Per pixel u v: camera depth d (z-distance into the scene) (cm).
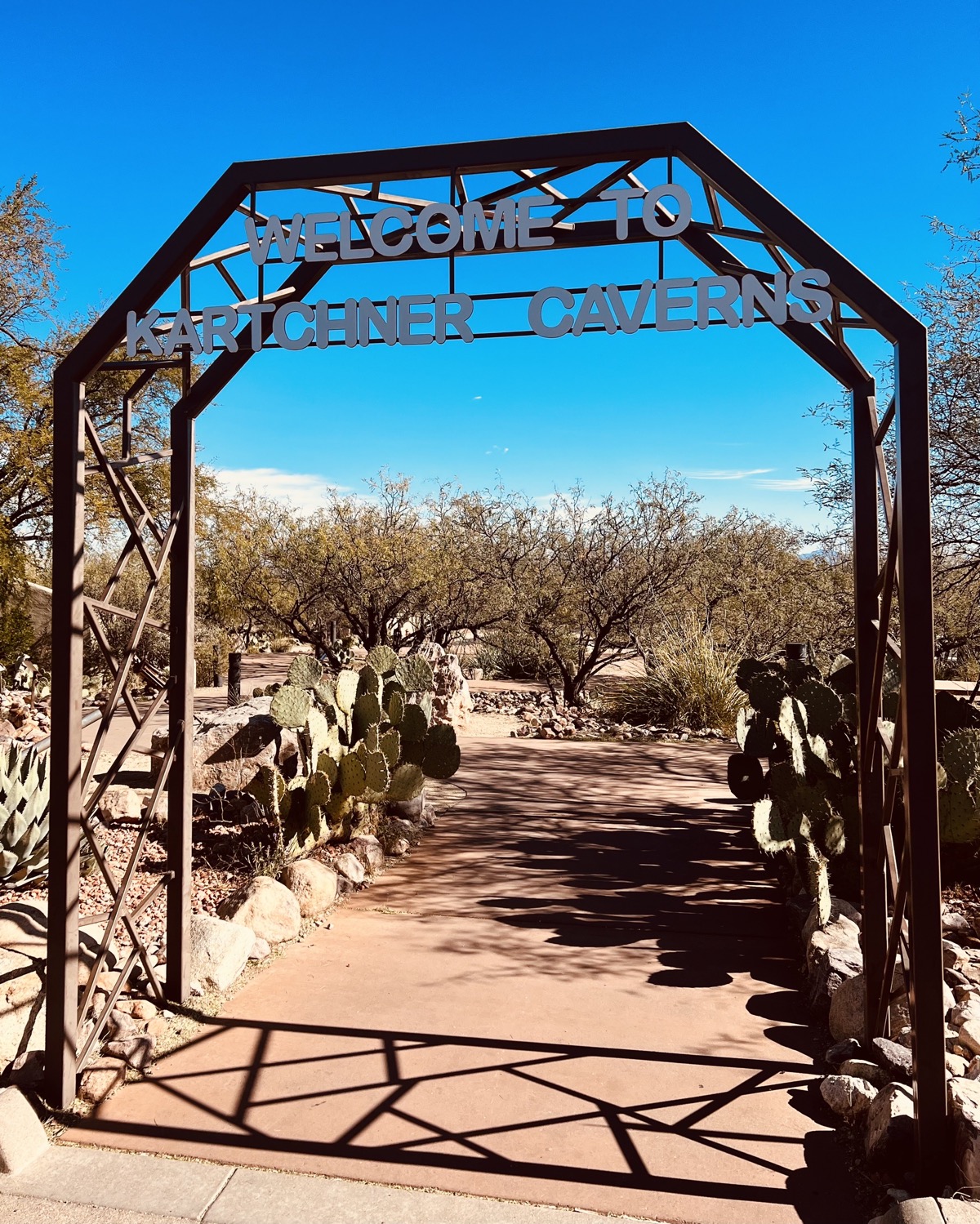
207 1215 241
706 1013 366
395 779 596
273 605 1748
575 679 1576
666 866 576
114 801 580
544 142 290
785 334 323
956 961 390
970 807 477
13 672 1483
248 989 384
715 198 300
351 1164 264
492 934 453
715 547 1675
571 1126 284
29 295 1554
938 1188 245
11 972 314
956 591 935
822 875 420
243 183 305
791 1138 279
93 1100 296
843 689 601
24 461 1422
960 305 809
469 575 1798
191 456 350
